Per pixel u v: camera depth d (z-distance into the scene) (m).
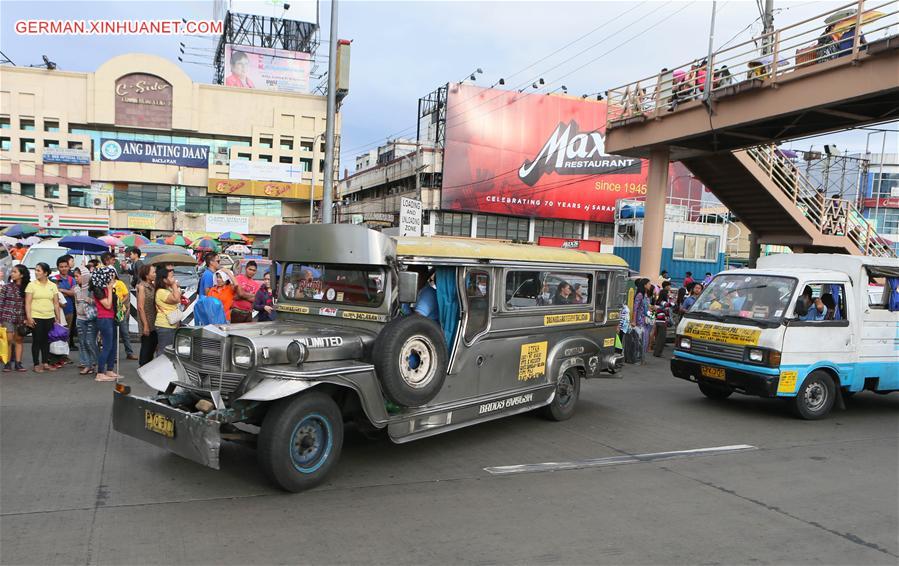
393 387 5.08
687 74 15.40
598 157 42.78
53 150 37.84
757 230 19.23
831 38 13.32
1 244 17.84
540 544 4.03
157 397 5.25
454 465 5.65
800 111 12.32
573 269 7.45
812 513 4.79
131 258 11.71
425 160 39.41
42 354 9.10
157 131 40.53
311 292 6.06
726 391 9.30
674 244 25.48
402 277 5.14
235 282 8.86
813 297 8.33
